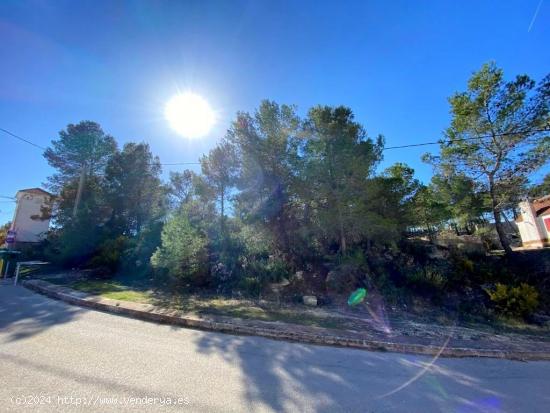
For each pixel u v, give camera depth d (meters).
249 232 12.95
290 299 9.71
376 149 12.62
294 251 12.99
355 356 5.08
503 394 3.90
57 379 3.46
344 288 10.49
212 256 11.88
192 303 8.30
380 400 3.49
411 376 4.33
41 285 10.31
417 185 17.98
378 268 11.91
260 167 13.27
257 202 13.66
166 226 11.40
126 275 13.23
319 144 12.13
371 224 11.82
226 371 4.04
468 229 25.88
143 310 7.04
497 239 22.06
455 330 7.50
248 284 10.40
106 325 5.98
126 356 4.34
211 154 14.30
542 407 3.54
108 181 20.72
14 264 14.68
